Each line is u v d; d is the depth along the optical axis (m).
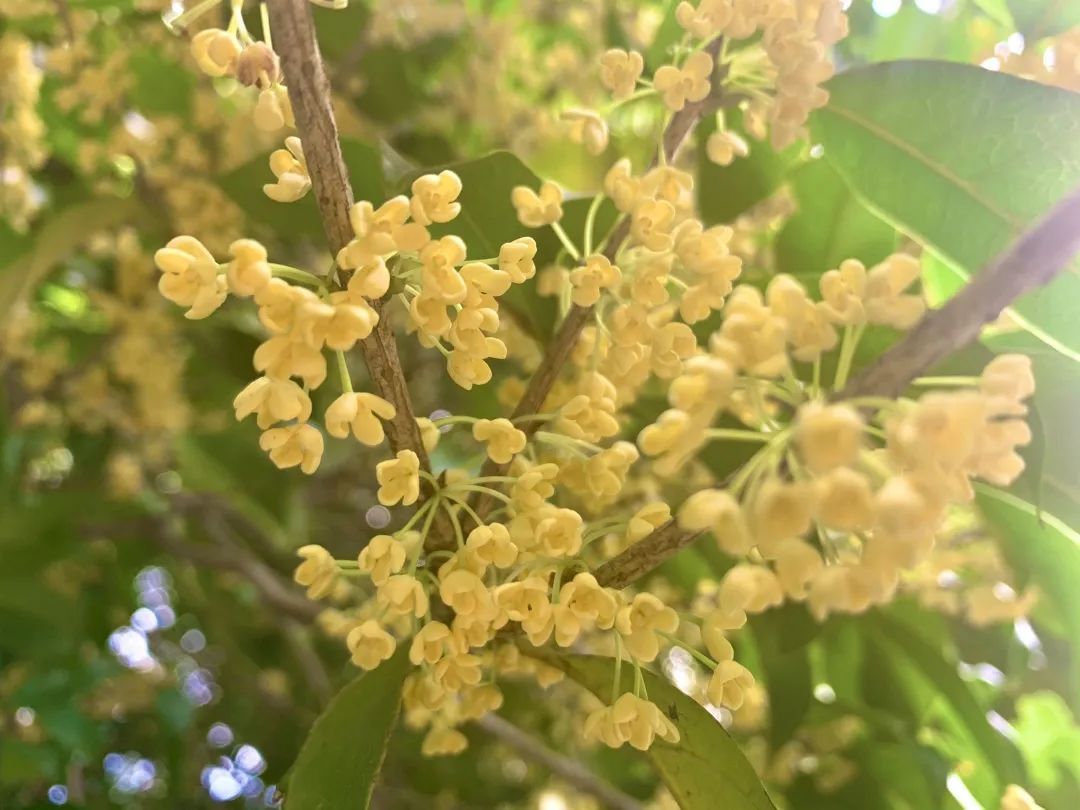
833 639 0.22
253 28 0.20
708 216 0.19
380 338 0.11
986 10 0.19
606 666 0.13
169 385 0.29
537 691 0.31
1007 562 0.16
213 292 0.09
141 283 0.29
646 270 0.12
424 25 0.27
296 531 0.33
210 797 0.39
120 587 0.33
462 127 0.28
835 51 0.23
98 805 0.34
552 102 0.29
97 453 0.34
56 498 0.31
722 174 0.19
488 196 0.16
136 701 0.35
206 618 0.37
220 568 0.33
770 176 0.19
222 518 0.36
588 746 0.30
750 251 0.20
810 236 0.18
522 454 0.14
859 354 0.15
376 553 0.11
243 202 0.18
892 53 0.22
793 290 0.09
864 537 0.08
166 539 0.33
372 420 0.10
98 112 0.23
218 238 0.23
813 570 0.08
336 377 0.20
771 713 0.21
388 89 0.25
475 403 0.20
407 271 0.10
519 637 0.13
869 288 0.09
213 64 0.10
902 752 0.21
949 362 0.14
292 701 0.38
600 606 0.10
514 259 0.11
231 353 0.30
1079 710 0.19
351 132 0.25
